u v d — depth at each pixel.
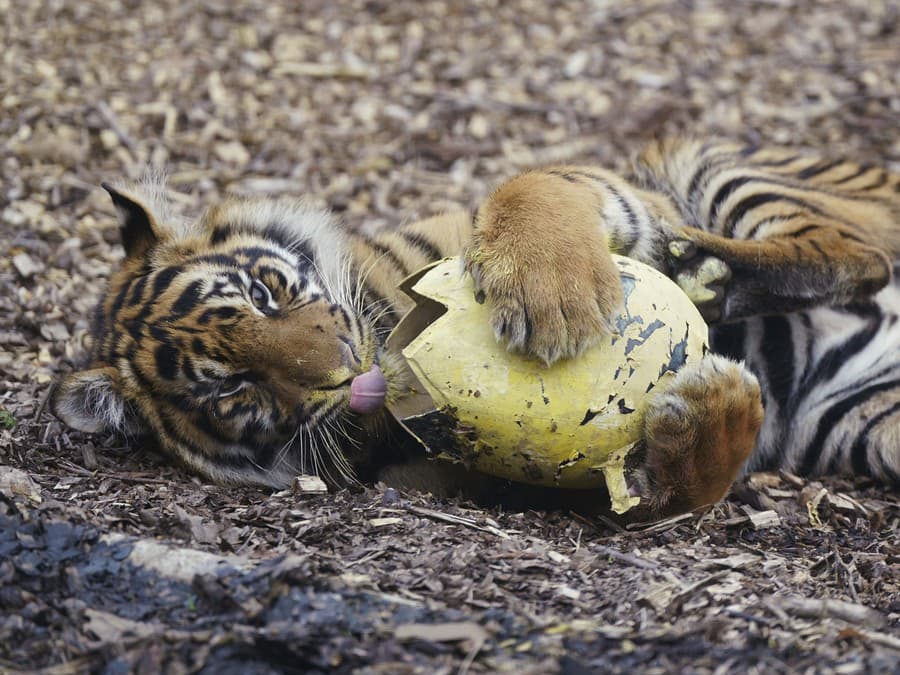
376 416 8.56
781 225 9.50
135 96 14.91
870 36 17.05
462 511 7.78
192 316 8.59
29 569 6.41
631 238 8.66
